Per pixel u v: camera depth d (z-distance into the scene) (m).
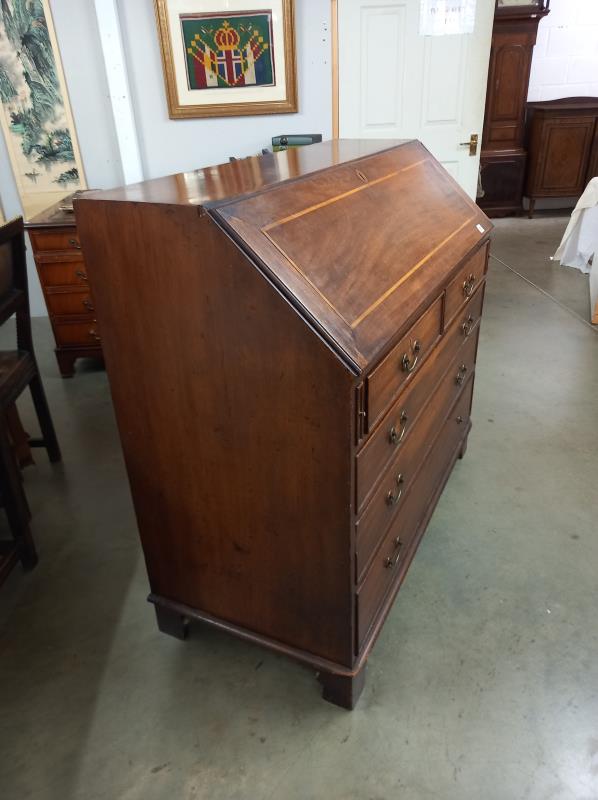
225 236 0.97
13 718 1.40
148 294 1.11
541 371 2.97
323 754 1.29
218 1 3.16
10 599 1.76
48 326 3.84
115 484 2.28
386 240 1.33
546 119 5.30
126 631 1.63
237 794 1.22
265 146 3.57
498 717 1.35
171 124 3.47
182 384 1.18
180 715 1.39
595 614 1.61
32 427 2.71
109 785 1.25
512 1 4.89
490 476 2.20
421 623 1.61
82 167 3.51
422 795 1.21
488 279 4.25
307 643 1.36
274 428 1.12
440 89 3.56
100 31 3.14
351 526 1.14
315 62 3.39
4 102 3.31
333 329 1.00
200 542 1.38
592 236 4.13
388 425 1.23
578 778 1.22
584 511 2.01
